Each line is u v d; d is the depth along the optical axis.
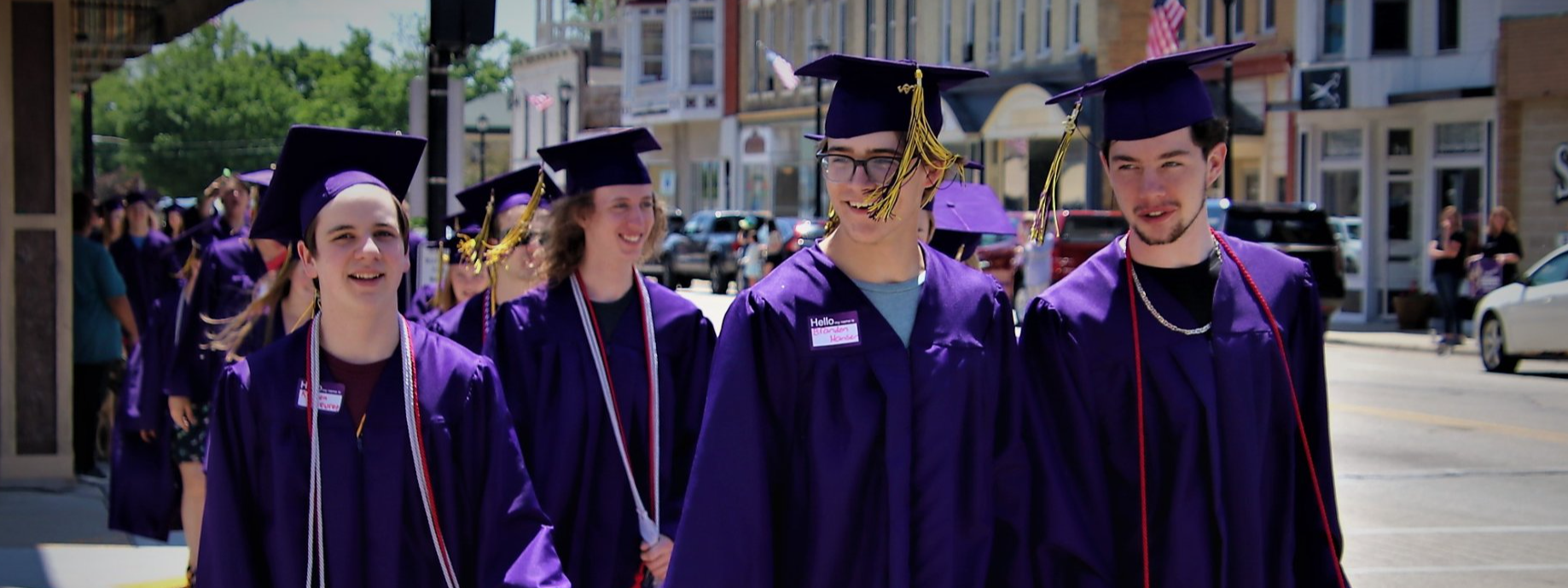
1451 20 23.23
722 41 44.69
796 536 3.43
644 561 4.70
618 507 4.75
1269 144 26.31
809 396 3.41
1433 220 23.58
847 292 3.45
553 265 4.93
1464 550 7.73
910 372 3.40
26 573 6.93
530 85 56.19
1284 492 3.66
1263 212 20.28
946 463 3.39
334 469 3.57
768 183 42.31
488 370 3.73
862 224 3.43
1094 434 3.65
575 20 53.38
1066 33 30.98
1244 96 27.02
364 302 3.61
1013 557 3.55
